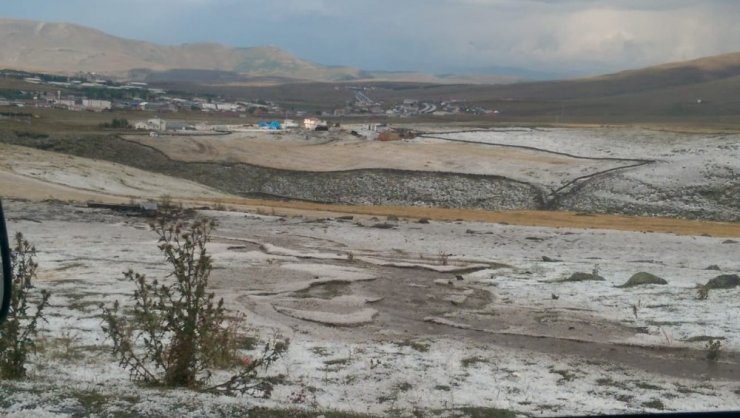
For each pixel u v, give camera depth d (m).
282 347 9.56
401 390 9.23
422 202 66.81
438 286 18.70
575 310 15.51
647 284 18.22
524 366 10.81
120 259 20.83
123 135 86.44
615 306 15.79
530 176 72.06
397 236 30.81
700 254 26.86
